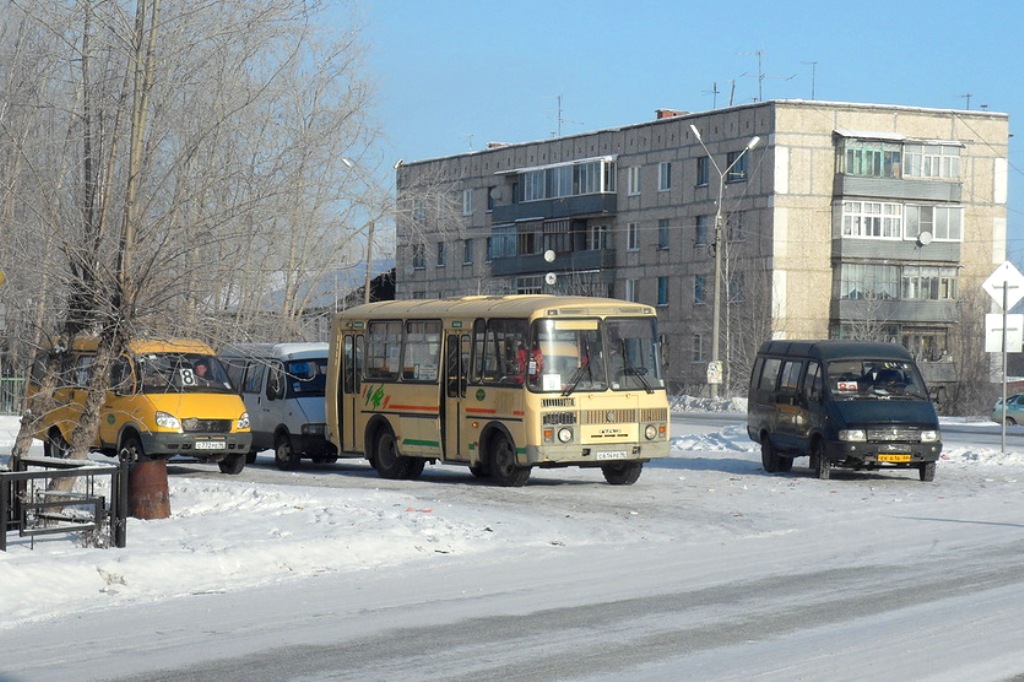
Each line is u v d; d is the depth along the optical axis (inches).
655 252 3543.3
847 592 584.1
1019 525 843.4
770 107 3243.1
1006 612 532.4
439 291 4163.4
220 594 581.9
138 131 765.3
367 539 709.3
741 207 3307.1
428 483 1100.5
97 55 778.8
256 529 746.2
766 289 3235.7
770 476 1182.9
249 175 790.5
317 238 1333.7
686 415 2652.6
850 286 3284.9
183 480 1033.5
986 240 3425.2
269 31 799.7
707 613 531.2
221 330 805.9
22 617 525.7
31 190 774.5
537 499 957.8
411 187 1539.1
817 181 3265.3
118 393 1088.8
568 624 506.9
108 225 772.0
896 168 3316.9
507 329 1060.5
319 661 439.5
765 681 409.1
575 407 1037.8
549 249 3823.8
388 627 501.4
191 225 770.8
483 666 431.5
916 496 1013.8
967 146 3390.7
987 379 3253.0
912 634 486.3
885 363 1165.1
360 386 1203.2
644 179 3577.8
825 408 1135.0
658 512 894.4
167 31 776.9
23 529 663.8
